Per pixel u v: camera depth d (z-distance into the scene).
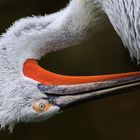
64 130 19.36
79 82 10.45
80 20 10.74
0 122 10.31
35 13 19.72
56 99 10.41
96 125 19.36
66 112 19.50
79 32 10.80
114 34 18.94
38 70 10.49
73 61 19.25
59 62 19.20
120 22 10.23
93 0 10.64
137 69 18.88
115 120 19.34
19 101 10.29
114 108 19.47
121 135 19.16
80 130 19.30
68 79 10.47
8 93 10.29
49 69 19.11
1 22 19.53
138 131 19.14
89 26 10.83
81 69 19.20
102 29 10.98
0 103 10.29
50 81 10.45
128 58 18.92
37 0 19.88
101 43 19.23
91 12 10.73
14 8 19.66
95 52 19.27
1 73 10.39
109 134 19.20
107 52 19.17
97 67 19.17
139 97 19.53
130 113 19.36
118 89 10.39
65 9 10.86
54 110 10.40
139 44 10.14
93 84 10.41
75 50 19.36
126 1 10.07
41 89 10.38
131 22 10.07
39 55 10.67
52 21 10.71
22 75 10.41
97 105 19.58
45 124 19.39
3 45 10.52
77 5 10.70
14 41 10.52
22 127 19.28
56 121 19.44
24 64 10.48
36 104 10.34
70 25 10.74
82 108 19.56
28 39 10.54
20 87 10.31
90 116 19.47
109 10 10.34
